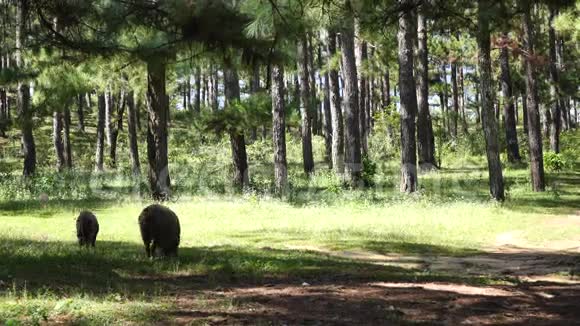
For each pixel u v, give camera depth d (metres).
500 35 26.83
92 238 12.71
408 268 11.82
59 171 35.28
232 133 27.30
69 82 24.36
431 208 22.19
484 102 23.69
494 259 13.44
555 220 19.41
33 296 7.30
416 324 6.68
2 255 10.30
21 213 19.77
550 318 7.13
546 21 34.56
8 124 27.55
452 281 9.85
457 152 43.00
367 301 7.82
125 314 6.58
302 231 17.20
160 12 15.09
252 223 18.67
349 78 28.14
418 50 33.22
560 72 40.81
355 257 13.48
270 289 8.70
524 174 34.03
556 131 38.88
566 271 11.64
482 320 6.97
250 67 14.34
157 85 24.02
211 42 14.40
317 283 9.42
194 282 9.29
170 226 11.22
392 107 42.19
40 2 11.60
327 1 9.52
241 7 9.48
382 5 10.28
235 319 6.65
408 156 25.95
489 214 20.66
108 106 47.88
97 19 14.17
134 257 11.14
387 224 18.73
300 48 35.50
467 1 10.38
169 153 40.00
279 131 26.36
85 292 7.71
